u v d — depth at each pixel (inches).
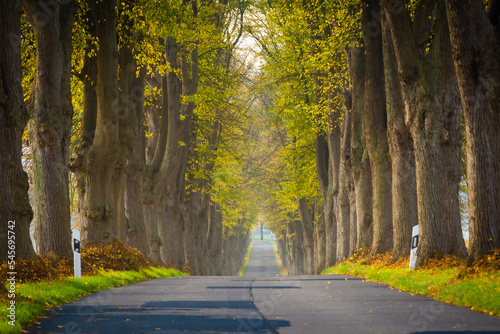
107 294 700.0
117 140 1093.8
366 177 1342.3
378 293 680.4
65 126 892.0
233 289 768.9
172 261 1841.8
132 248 1244.5
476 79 685.3
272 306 554.9
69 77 899.4
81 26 1062.4
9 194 655.8
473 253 678.5
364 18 1155.9
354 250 1393.9
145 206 1592.0
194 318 473.4
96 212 1091.9
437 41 885.8
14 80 651.5
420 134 898.1
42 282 650.8
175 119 1583.4
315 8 1391.5
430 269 827.4
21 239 668.1
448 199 884.6
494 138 677.3
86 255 1002.7
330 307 540.4
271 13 1774.1
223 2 1957.4
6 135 650.8
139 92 1433.3
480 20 677.3
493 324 421.7
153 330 412.2
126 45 1190.3
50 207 874.8
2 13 638.5
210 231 2751.0
